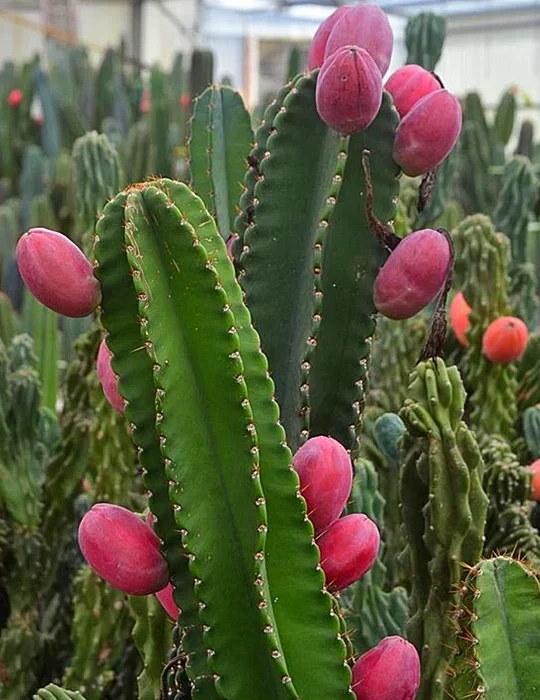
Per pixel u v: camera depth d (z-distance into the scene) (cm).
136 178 468
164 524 99
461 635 114
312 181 107
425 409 119
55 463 174
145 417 98
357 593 143
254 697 97
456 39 1062
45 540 173
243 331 97
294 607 96
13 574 167
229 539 96
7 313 284
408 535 123
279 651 94
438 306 110
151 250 95
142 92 664
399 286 106
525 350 205
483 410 188
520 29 1020
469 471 118
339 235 107
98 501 173
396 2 898
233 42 1229
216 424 96
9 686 160
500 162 451
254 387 96
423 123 104
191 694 103
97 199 211
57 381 278
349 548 100
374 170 107
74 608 160
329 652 97
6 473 167
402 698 99
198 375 96
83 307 98
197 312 95
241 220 111
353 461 114
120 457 171
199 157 135
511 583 100
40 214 409
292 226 108
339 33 107
